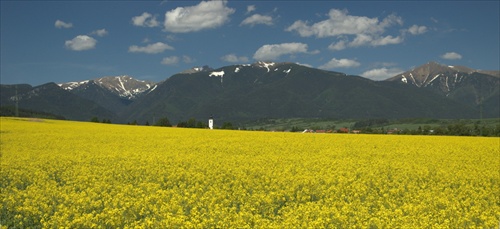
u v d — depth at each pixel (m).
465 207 15.68
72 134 44.88
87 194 17.48
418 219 13.77
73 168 23.91
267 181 19.95
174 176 20.98
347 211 14.30
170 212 14.52
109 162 25.97
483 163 28.30
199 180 20.47
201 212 14.86
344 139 45.06
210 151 32.81
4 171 22.75
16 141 37.50
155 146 35.69
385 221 13.40
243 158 28.17
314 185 19.08
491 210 15.26
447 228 12.83
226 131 57.91
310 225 13.00
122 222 13.86
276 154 31.58
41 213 14.71
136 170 23.14
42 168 23.98
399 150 34.72
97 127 58.72
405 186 20.12
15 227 13.91
